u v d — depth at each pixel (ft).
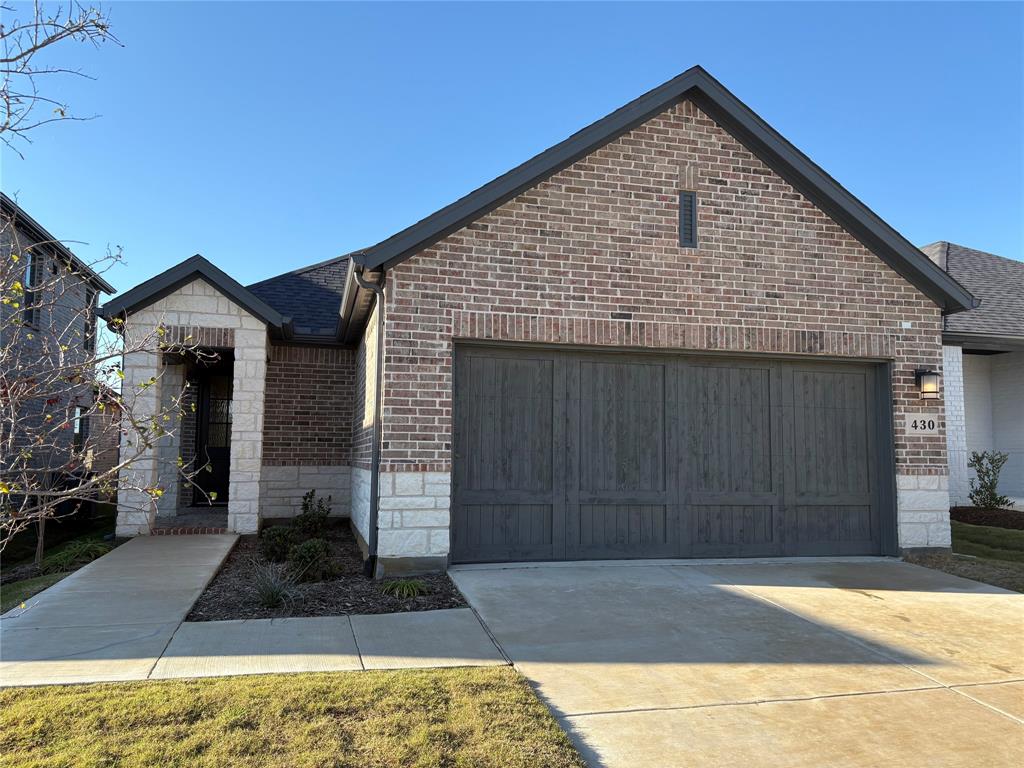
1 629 18.70
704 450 29.86
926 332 31.63
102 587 23.39
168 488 41.32
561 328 27.84
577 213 28.32
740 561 29.17
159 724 12.66
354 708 13.50
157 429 12.21
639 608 21.75
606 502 28.76
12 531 11.78
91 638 17.94
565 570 26.76
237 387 35.27
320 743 12.03
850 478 31.17
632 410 29.30
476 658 16.93
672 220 29.27
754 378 30.63
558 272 27.99
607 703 14.53
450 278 26.96
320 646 17.58
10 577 28.17
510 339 27.32
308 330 40.55
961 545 35.01
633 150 29.14
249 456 35.35
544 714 13.61
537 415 28.37
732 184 30.01
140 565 26.86
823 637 19.27
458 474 27.48
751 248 29.96
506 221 27.66
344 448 41.39
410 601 22.25
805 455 30.81
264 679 14.98
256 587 22.71
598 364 29.17
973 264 54.75
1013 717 14.26
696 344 29.07
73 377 12.62
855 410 31.53
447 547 26.14
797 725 13.70
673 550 29.22
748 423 30.37
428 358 26.55
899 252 30.66
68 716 12.85
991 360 54.39
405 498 25.96
